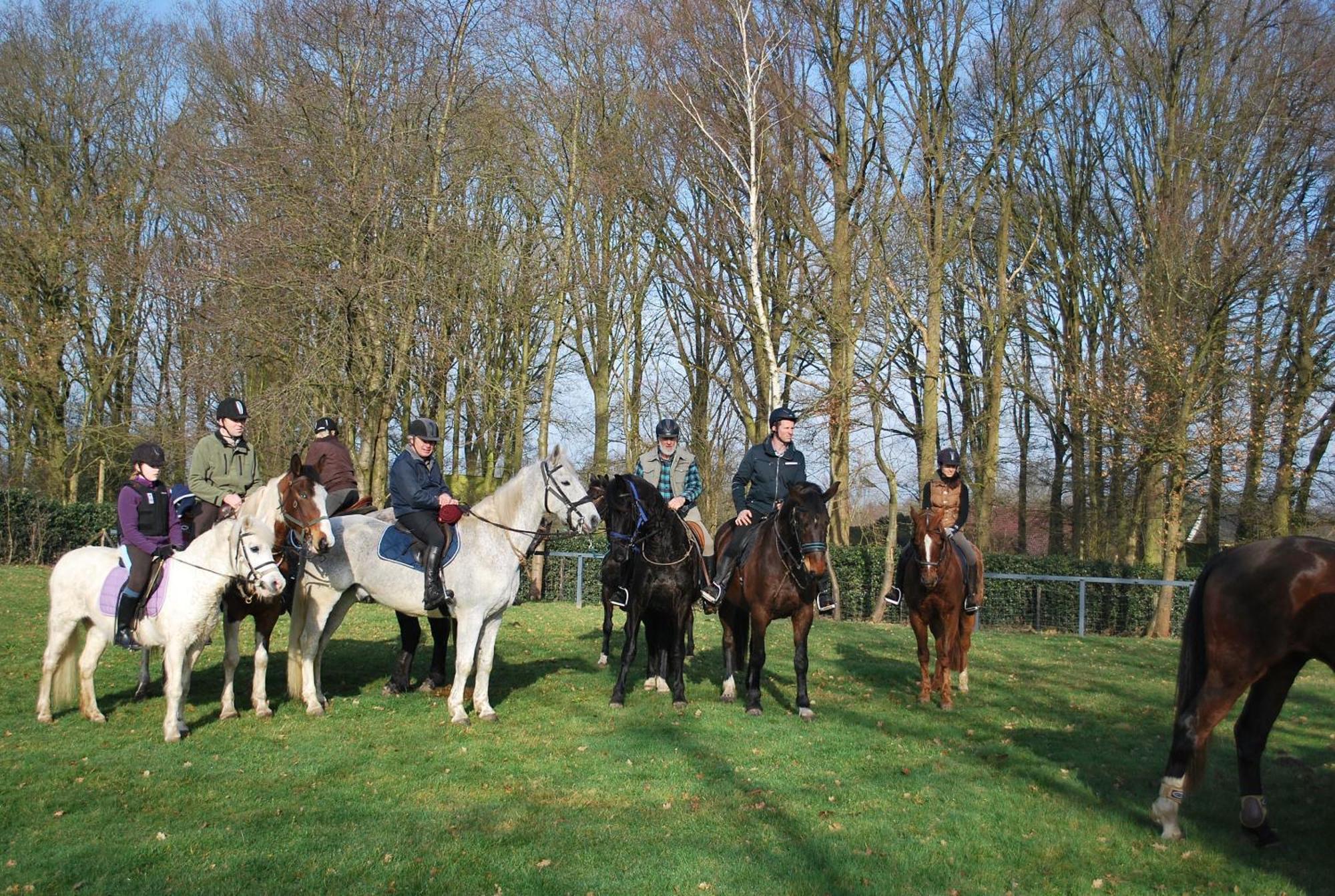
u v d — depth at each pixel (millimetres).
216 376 17312
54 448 24438
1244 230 18719
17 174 23375
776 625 16094
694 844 5539
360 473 18031
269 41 18188
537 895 4844
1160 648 15562
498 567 8289
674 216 23031
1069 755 7719
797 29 20500
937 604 9438
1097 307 24422
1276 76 19078
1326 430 22016
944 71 19797
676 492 10344
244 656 10859
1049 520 29844
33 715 7922
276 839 5434
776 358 21328
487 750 7301
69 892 4727
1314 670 13023
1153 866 5477
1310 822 6254
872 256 19672
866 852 5535
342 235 16938
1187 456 19906
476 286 19438
